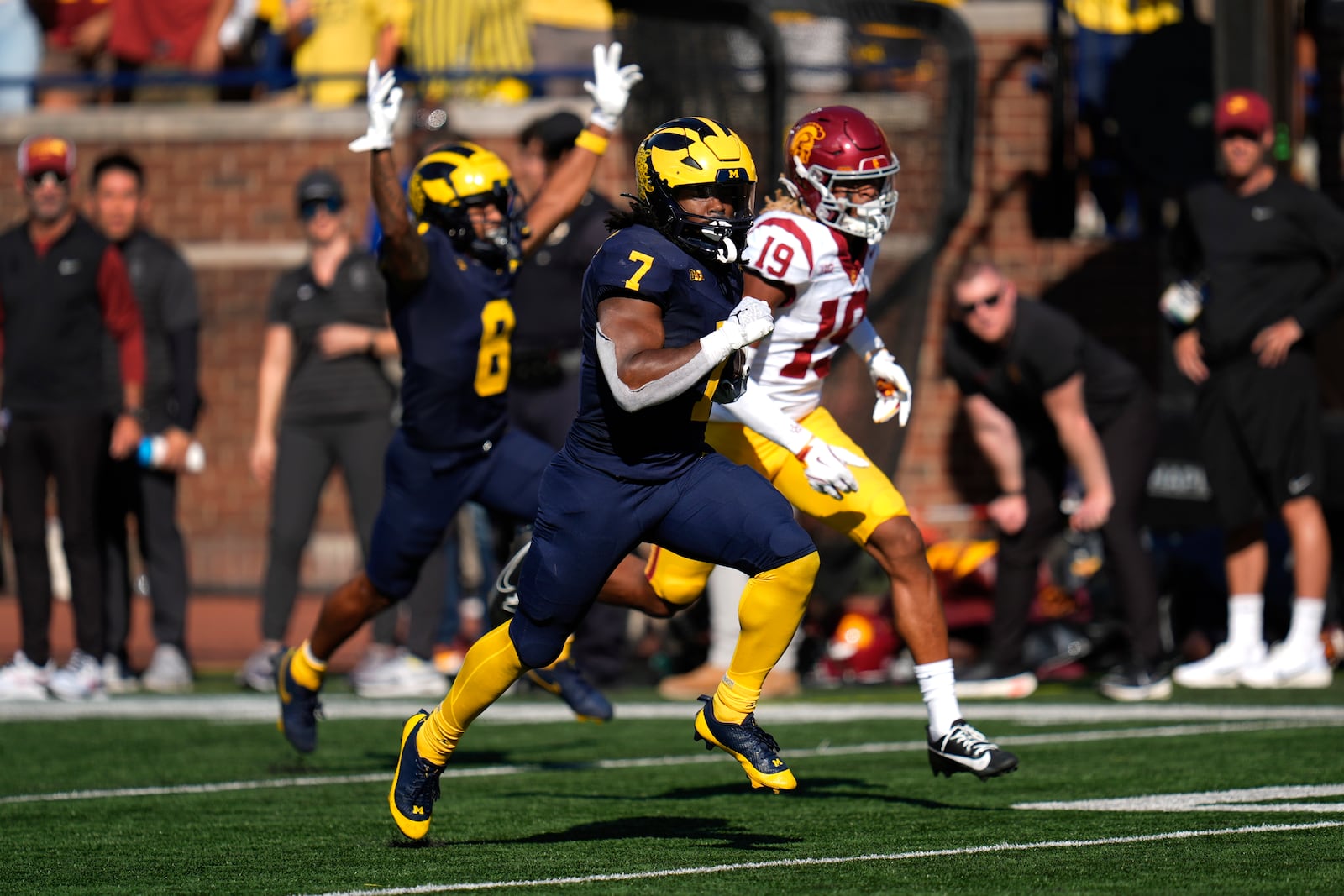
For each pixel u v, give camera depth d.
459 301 21.33
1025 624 31.39
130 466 33.62
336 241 32.09
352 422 31.84
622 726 26.95
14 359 31.00
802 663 33.66
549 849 16.34
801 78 38.44
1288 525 31.64
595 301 16.09
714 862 15.41
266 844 16.91
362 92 50.09
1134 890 13.79
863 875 14.65
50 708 29.67
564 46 48.94
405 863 15.69
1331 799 18.58
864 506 19.33
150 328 33.72
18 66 54.31
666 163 15.98
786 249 18.83
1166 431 35.97
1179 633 34.94
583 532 16.30
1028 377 29.98
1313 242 30.86
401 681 31.92
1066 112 46.12
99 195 33.59
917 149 37.53
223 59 52.88
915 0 36.81
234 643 40.94
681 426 16.36
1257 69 35.88
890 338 36.28
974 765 18.47
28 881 15.06
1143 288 46.47
